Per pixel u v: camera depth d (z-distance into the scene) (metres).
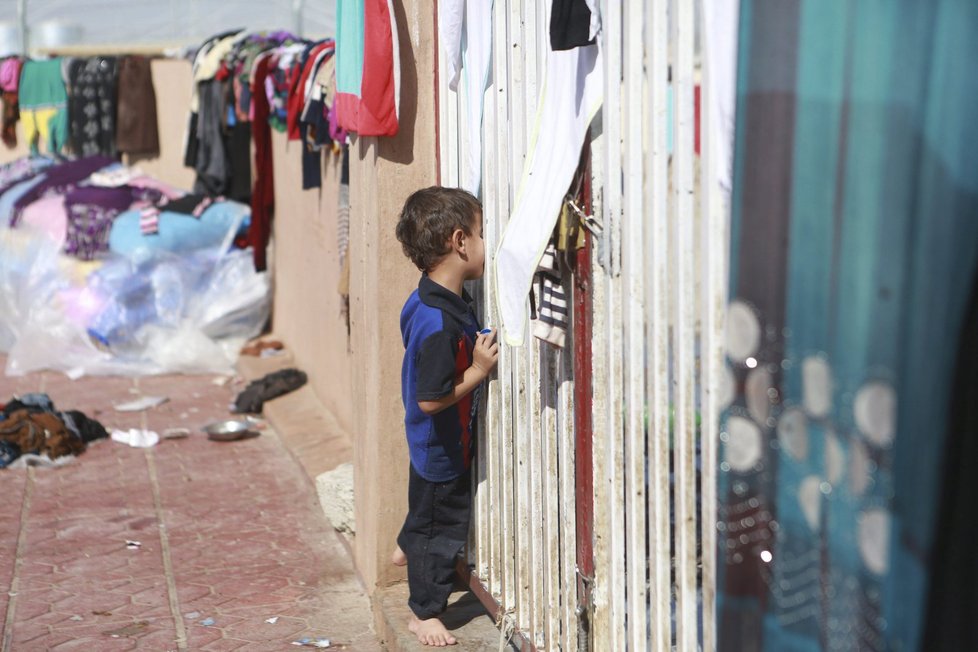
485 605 3.69
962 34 1.42
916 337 1.46
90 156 10.60
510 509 3.44
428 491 3.55
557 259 2.73
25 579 4.68
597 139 2.52
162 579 4.68
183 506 5.68
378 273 3.95
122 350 8.87
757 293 1.62
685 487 2.16
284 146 8.48
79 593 4.52
